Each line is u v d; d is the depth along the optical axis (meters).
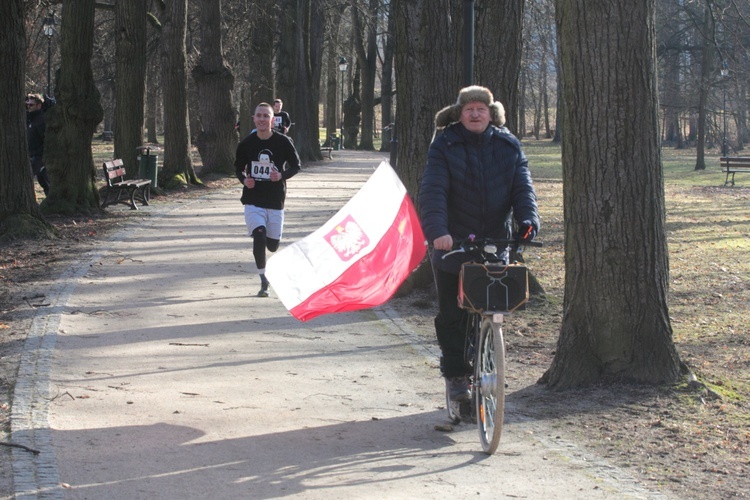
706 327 13.30
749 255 21.08
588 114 9.29
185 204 27.94
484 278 7.22
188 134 34.00
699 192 41.94
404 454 7.48
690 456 7.50
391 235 8.59
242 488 6.60
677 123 100.88
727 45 30.39
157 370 9.86
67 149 23.80
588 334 9.49
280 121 30.98
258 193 14.05
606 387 9.35
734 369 10.74
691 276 18.05
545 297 14.35
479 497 6.52
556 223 27.00
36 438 7.43
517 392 9.45
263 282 14.09
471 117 7.69
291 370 10.09
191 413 8.42
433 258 7.92
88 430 7.78
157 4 37.19
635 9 9.09
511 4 14.79
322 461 7.25
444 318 7.97
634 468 7.20
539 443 7.79
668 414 8.63
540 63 71.62
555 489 6.70
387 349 11.20
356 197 8.48
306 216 25.39
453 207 7.73
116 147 30.34
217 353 10.70
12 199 19.16
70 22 23.44
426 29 14.68
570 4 9.26
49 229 19.39
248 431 7.98
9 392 8.74
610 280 9.37
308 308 8.44
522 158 7.86
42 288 13.98
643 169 9.29
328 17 63.19
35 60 54.88
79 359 10.14
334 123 96.38
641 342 9.38
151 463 7.06
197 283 14.95
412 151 14.91
